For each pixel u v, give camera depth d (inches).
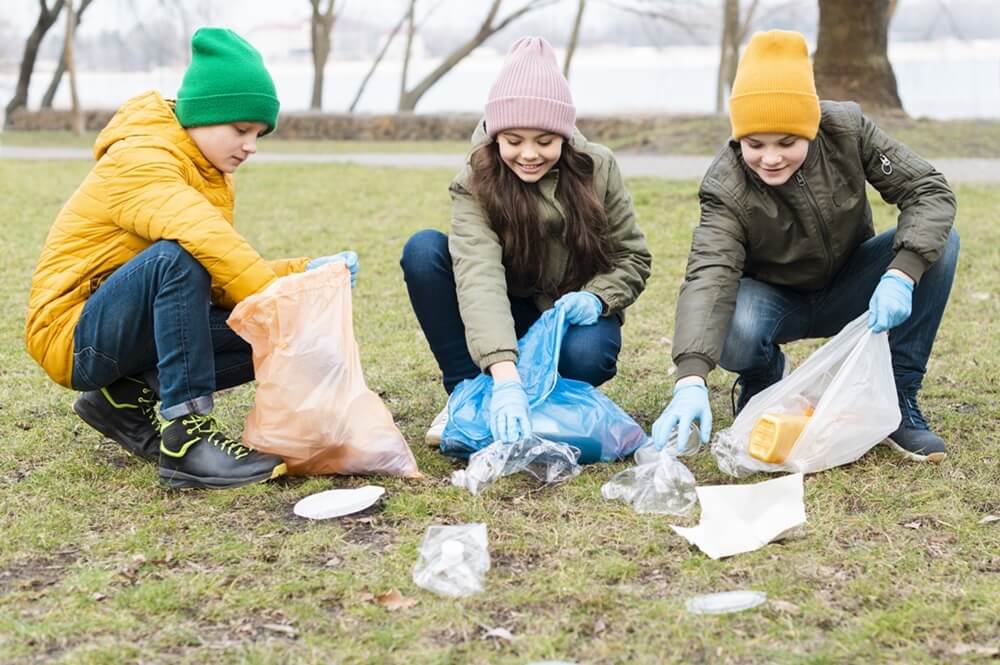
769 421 118.3
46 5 1065.5
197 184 119.6
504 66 121.5
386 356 176.6
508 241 125.4
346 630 88.6
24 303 213.8
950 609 89.7
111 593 94.7
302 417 116.9
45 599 93.7
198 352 116.4
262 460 117.3
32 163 522.0
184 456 117.0
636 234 130.5
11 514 111.8
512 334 122.1
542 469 120.4
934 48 974.4
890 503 111.3
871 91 563.8
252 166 482.6
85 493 116.6
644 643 86.0
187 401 117.1
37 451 131.0
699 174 430.0
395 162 530.0
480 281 123.2
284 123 840.9
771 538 102.4
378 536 106.0
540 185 126.1
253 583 96.5
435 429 131.3
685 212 309.6
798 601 91.7
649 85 1114.7
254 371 121.6
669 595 93.7
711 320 120.5
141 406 124.9
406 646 86.3
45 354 119.2
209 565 100.0
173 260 113.3
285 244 280.5
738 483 119.1
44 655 85.6
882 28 563.5
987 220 283.6
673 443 121.9
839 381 119.3
